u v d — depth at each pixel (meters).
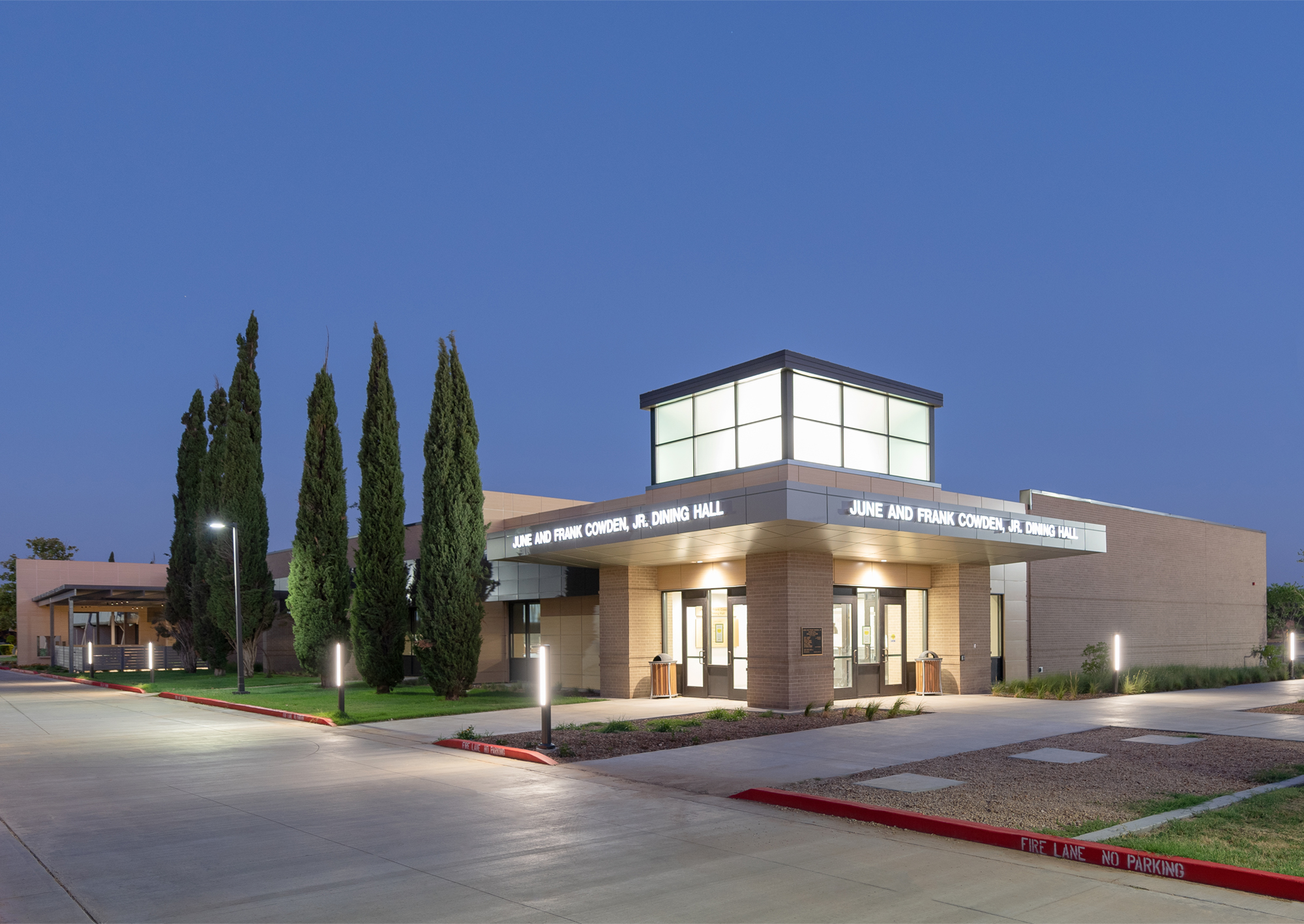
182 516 47.19
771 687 22.31
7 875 8.34
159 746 17.33
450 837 9.59
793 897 7.42
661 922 6.86
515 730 18.34
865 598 25.45
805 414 22.56
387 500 28.86
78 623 64.88
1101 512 33.44
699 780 12.75
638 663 25.88
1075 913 6.98
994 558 25.78
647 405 25.52
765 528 19.33
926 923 6.79
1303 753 14.23
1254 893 7.43
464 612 26.47
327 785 12.74
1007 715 20.12
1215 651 38.75
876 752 14.93
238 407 40.22
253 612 39.97
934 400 25.27
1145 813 9.96
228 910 7.29
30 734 19.64
